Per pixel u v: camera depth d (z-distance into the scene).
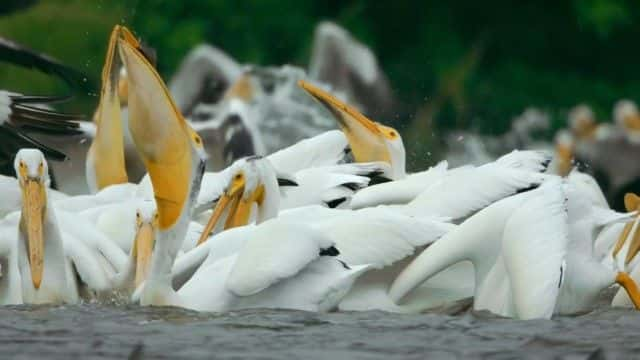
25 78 25.58
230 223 13.79
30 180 12.47
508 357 10.07
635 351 10.30
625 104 28.06
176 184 11.81
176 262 12.30
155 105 11.68
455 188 13.48
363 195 14.19
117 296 12.82
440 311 12.50
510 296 11.87
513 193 13.41
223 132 21.16
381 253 12.29
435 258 12.14
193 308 11.82
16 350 10.25
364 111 26.38
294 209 12.93
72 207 14.73
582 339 10.73
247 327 11.07
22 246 12.55
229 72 24.78
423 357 10.05
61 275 12.60
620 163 27.22
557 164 23.00
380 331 10.98
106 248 13.22
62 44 27.16
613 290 13.53
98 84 25.91
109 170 16.55
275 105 24.75
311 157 15.95
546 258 11.60
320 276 11.90
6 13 26.97
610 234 14.14
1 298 12.77
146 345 10.39
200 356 10.03
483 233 11.99
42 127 16.61
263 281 11.53
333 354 10.12
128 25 27.95
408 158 28.59
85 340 10.59
